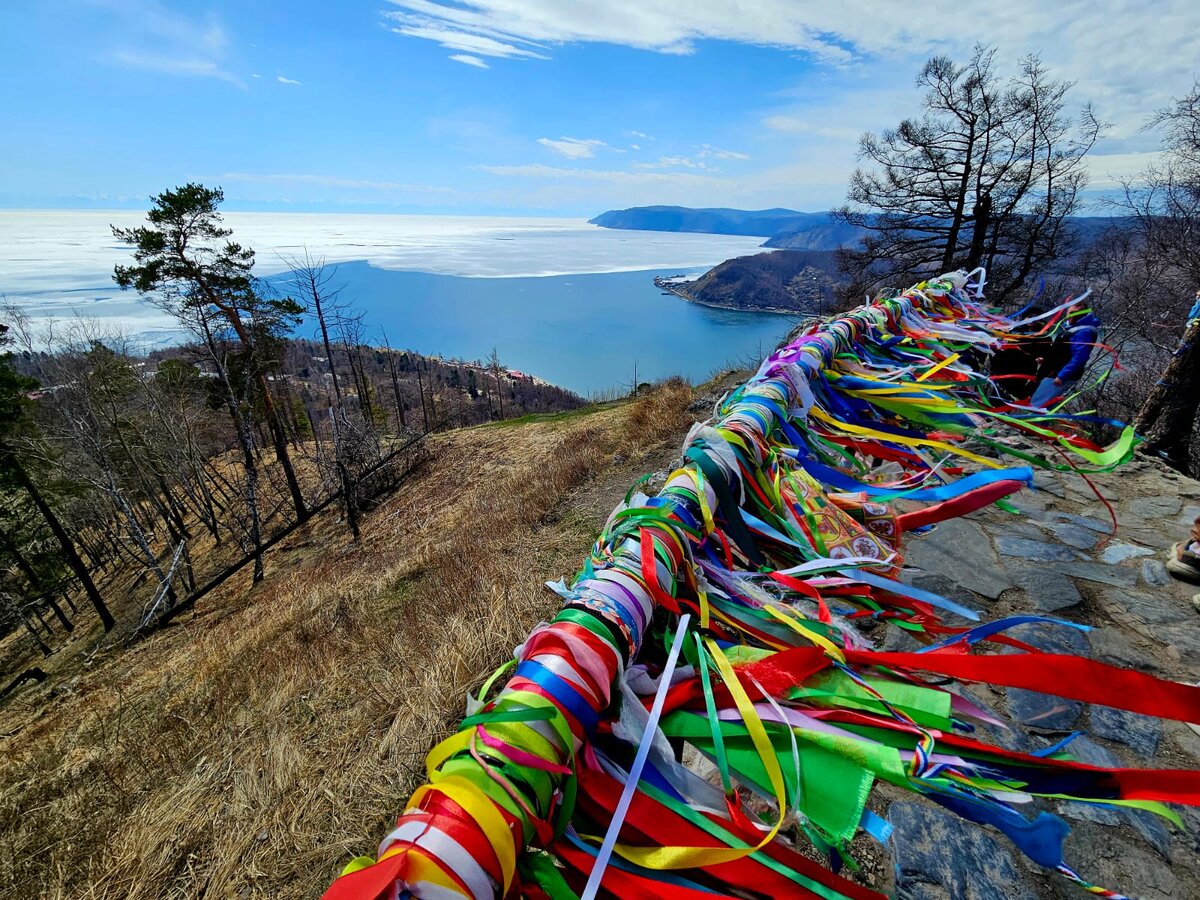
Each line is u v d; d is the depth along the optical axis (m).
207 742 3.40
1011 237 11.56
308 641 4.76
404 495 12.03
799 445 1.36
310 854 2.34
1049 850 0.51
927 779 0.57
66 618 14.80
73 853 2.74
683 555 0.85
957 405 1.58
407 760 2.63
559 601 3.46
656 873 0.56
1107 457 1.25
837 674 0.70
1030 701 1.64
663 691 0.65
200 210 12.50
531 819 0.52
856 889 0.55
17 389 12.66
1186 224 8.01
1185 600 2.02
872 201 12.98
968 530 2.52
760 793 0.62
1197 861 1.23
